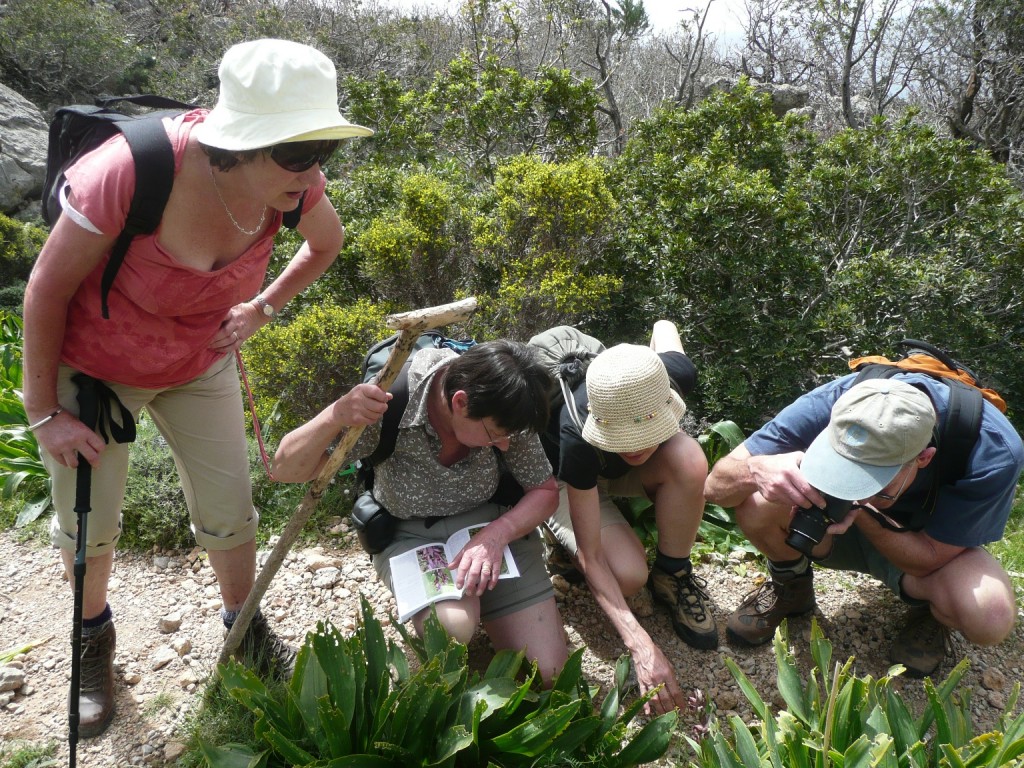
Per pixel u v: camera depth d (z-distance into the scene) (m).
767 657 3.01
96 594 2.59
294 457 2.34
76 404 2.27
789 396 4.86
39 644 3.07
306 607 3.28
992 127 13.16
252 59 1.79
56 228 1.93
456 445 2.57
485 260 4.89
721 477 2.76
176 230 1.99
